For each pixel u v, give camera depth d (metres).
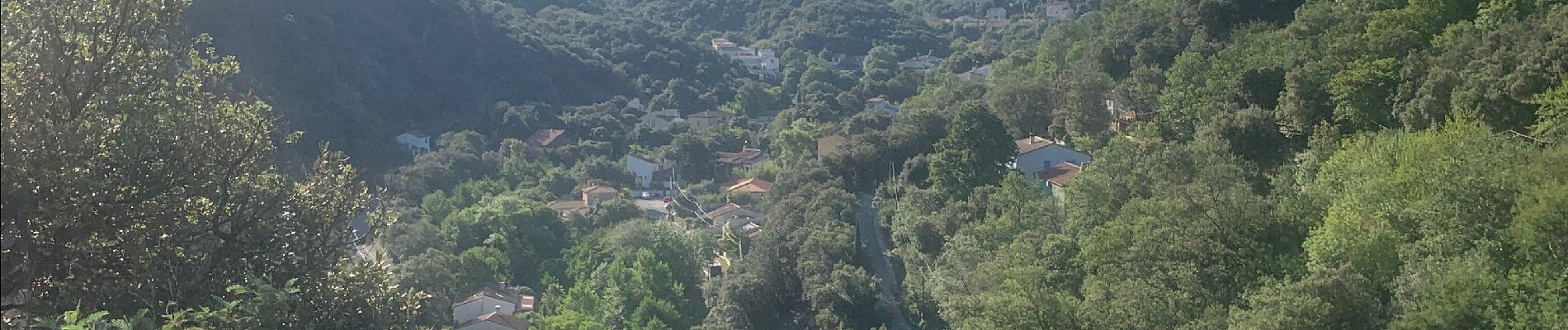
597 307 51.16
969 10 157.62
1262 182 31.53
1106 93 55.66
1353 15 40.41
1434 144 23.91
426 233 59.94
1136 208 27.97
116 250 14.48
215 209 15.58
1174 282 24.56
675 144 88.31
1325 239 22.83
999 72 83.19
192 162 15.55
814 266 46.06
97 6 14.91
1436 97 29.75
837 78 116.94
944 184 47.56
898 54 134.12
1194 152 33.25
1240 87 38.09
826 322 43.25
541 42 107.56
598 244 61.38
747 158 88.38
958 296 34.50
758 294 47.38
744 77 122.81
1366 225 22.69
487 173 78.81
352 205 17.27
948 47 137.62
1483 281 18.80
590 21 121.31
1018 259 31.36
